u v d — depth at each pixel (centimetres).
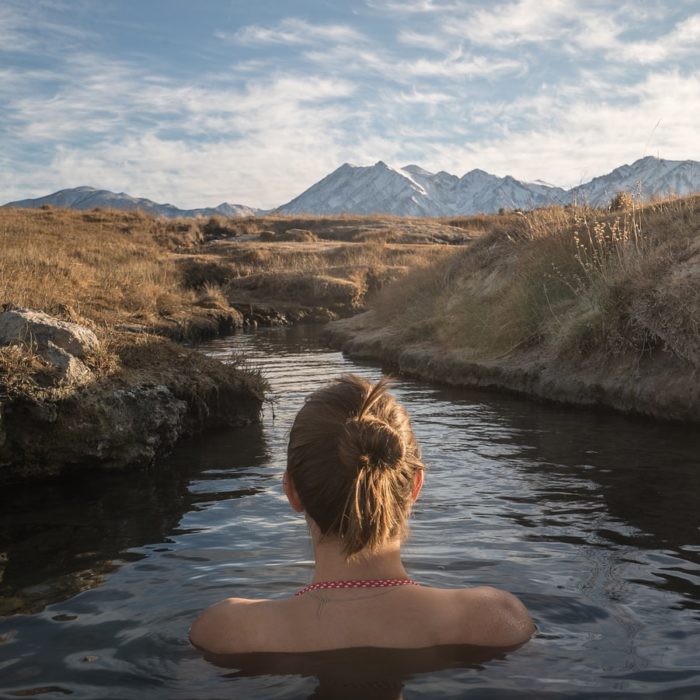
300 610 222
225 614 237
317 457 198
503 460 640
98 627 292
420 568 358
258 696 203
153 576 365
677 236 1074
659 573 351
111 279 2112
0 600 341
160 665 241
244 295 2825
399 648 214
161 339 857
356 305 2806
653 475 577
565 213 1584
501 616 233
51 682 240
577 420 829
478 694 205
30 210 5128
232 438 763
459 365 1146
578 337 998
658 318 905
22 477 603
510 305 1220
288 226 5738
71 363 654
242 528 449
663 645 256
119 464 639
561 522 451
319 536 213
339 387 207
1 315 704
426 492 532
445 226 5744
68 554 416
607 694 215
